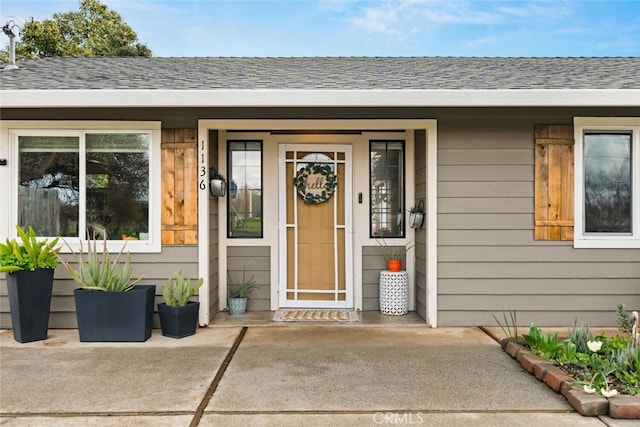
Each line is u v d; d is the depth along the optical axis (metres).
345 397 3.20
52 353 4.20
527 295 5.09
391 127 5.14
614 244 5.05
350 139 5.99
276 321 5.36
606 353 3.64
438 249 5.11
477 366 3.83
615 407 2.86
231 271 5.98
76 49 17.78
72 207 5.08
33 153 5.06
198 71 5.87
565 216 5.06
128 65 6.36
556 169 5.06
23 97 4.50
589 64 6.48
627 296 5.06
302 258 6.04
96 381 3.50
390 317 5.55
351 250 6.00
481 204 5.10
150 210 5.10
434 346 4.40
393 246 5.97
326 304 6.01
